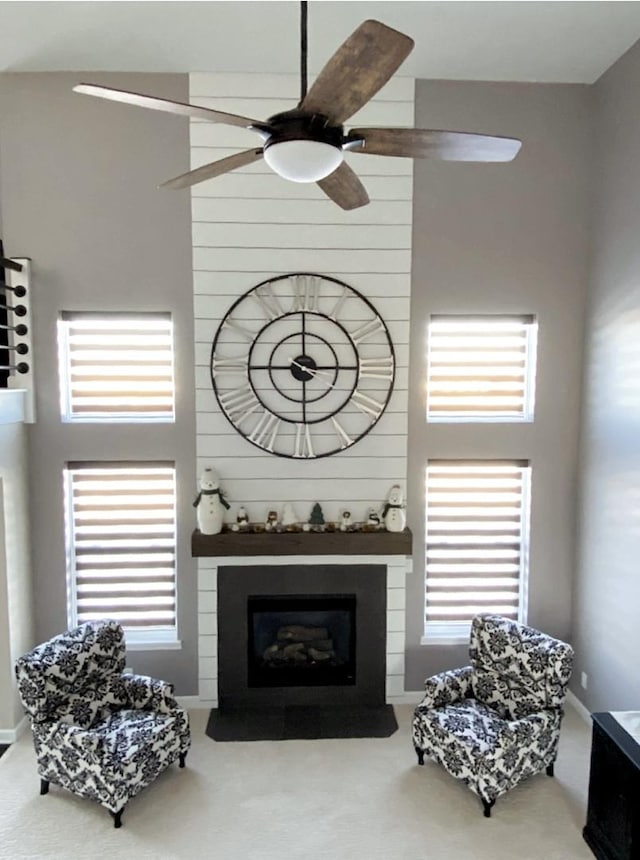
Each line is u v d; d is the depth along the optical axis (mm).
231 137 3824
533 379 4090
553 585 4219
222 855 2865
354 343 3986
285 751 3654
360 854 2875
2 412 3596
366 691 4148
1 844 2930
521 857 2865
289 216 3902
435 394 4113
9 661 3746
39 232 3842
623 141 3557
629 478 3500
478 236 3967
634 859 2551
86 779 3059
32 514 4004
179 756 3441
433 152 2127
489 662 3586
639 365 3396
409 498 4117
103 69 3740
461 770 3188
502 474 4164
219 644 4082
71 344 3986
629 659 3500
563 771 3453
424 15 3168
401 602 4109
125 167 3828
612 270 3686
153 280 3902
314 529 3994
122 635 3623
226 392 3986
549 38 3387
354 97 1782
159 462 4027
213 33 3350
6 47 3473
